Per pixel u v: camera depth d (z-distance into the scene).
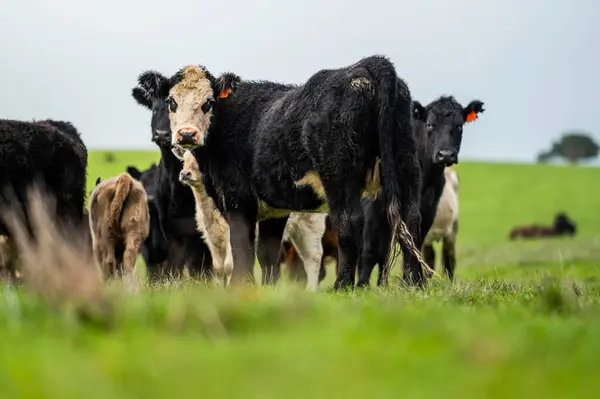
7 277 19.59
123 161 74.00
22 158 17.84
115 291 8.82
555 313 8.69
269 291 9.98
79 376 5.21
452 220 24.14
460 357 5.82
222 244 19.44
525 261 42.56
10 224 17.69
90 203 20.66
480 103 20.75
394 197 14.22
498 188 93.75
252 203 16.89
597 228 75.62
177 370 5.46
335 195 14.82
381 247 19.53
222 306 7.48
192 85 17.14
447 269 24.66
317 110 14.88
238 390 4.97
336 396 4.84
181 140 16.61
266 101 16.89
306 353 5.92
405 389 4.99
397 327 7.00
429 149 20.34
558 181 97.62
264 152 16.02
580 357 5.84
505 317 8.13
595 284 16.44
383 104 14.34
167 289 12.45
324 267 24.23
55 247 8.80
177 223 22.42
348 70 14.86
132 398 4.81
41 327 7.08
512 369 5.48
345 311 8.17
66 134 18.70
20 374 5.31
